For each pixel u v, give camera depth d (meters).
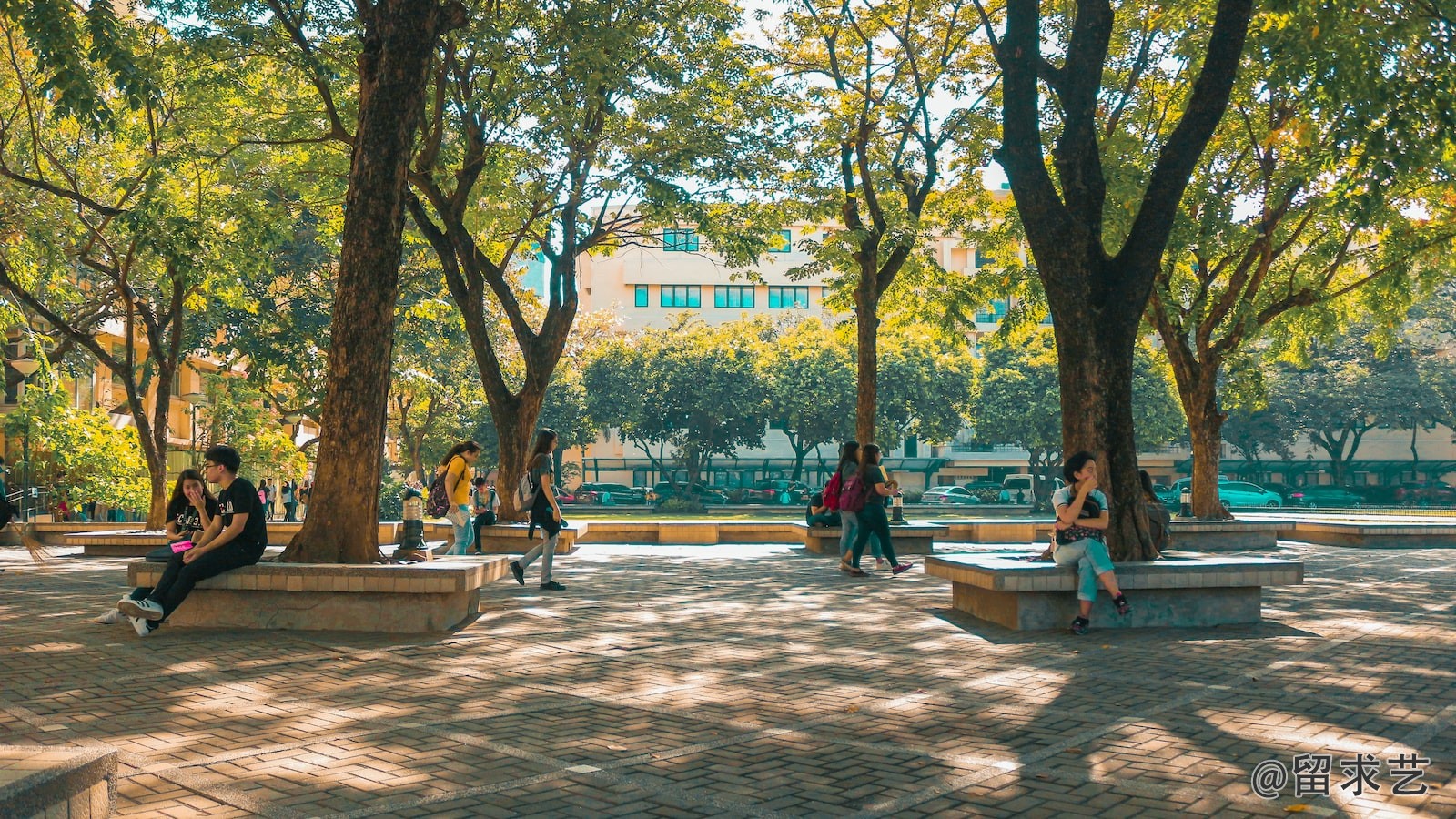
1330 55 11.99
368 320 10.23
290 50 16.47
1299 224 21.09
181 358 30.36
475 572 9.91
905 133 22.73
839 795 4.73
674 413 53.62
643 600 12.38
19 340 30.23
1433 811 4.47
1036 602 10.07
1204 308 22.08
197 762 5.18
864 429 21.75
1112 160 18.95
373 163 10.16
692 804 4.61
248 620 9.77
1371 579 14.93
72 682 7.18
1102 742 5.66
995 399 53.31
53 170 21.25
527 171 20.69
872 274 21.98
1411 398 52.22
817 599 12.52
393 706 6.53
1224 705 6.54
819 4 22.09
